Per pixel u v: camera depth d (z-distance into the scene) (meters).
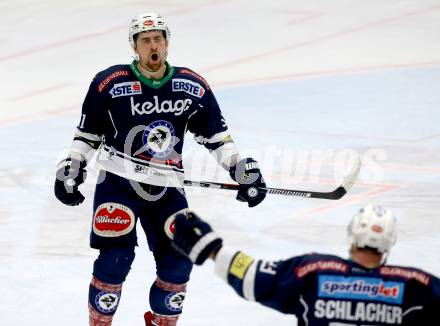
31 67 33.41
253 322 14.87
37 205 20.30
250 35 37.47
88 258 17.52
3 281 16.44
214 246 9.48
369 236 9.00
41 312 15.27
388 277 9.04
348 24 39.03
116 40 37.25
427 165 22.62
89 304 13.50
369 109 27.56
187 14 41.25
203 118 13.82
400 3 42.59
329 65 32.97
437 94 29.06
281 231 18.62
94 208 13.52
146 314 14.23
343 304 9.02
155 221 13.58
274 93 29.52
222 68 32.78
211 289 16.09
